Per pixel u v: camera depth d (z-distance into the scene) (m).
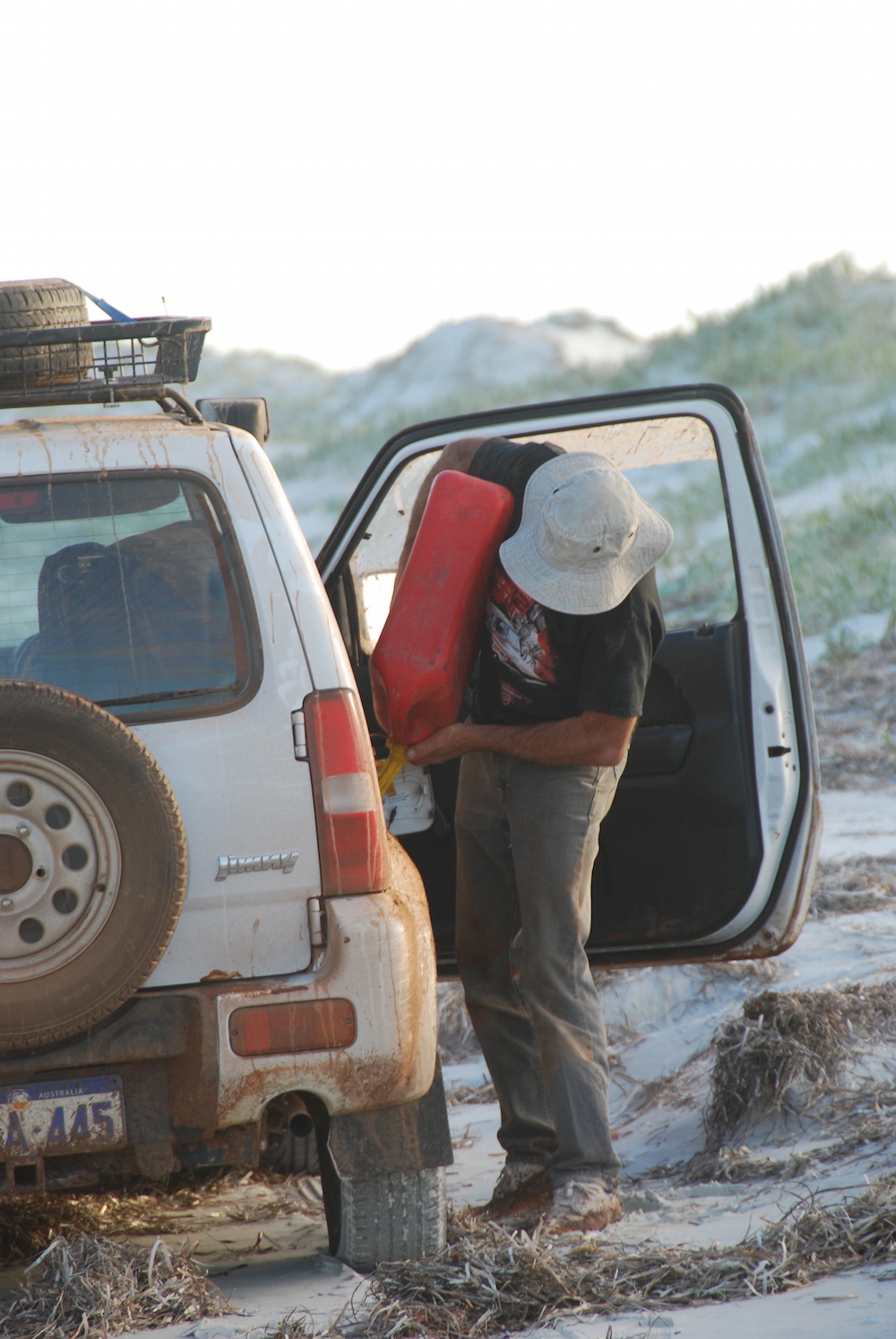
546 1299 10.86
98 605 11.52
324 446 177.50
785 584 15.95
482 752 14.65
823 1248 11.44
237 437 12.12
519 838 14.09
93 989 10.23
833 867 29.28
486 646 14.23
